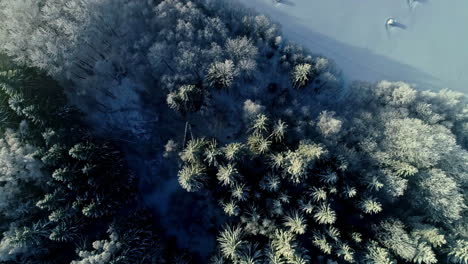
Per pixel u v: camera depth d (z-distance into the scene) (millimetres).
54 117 32844
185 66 37875
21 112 30719
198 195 40094
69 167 30312
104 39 38844
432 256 32500
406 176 38500
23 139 30812
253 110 37219
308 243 34781
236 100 41062
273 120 37969
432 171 37906
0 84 30062
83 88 38781
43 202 28344
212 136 40312
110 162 34500
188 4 39344
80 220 31188
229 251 31375
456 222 37344
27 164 29406
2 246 27047
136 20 39656
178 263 35469
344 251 31953
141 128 41094
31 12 34906
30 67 34094
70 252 32281
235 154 33188
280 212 32625
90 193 31406
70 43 35531
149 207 39938
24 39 34406
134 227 34250
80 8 35750
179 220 40188
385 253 32719
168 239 39469
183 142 38719
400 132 39438
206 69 38781
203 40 39656
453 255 35156
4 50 34594
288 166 33656
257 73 41156
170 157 40062
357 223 37500
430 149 38406
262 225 33031
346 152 37031
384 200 38250
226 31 40438
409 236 35312
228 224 36500
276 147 35906
